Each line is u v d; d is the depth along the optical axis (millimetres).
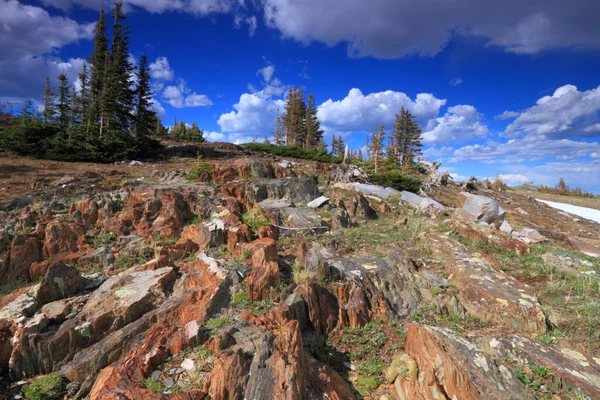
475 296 7688
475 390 4652
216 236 9523
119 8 29984
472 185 30281
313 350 6137
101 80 29562
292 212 12336
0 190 13617
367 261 8875
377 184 21297
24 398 5137
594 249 12898
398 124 48875
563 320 7055
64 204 11664
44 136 23328
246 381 4801
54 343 5750
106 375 5078
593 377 5246
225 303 6855
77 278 7430
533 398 4688
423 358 5539
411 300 7785
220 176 15305
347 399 5043
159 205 11047
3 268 7895
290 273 8242
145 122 29344
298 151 35875
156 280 7324
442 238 10781
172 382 4941
